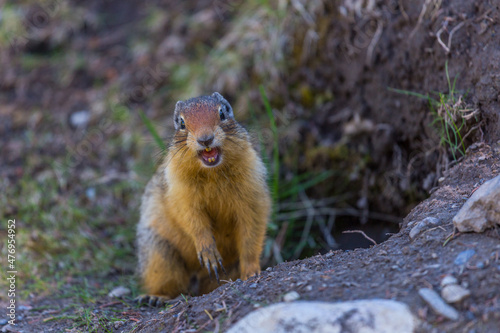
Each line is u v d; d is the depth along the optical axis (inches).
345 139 482.3
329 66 498.3
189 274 401.4
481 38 349.7
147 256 387.9
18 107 587.5
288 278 272.2
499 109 330.0
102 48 628.1
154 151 520.4
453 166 351.6
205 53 583.8
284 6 524.7
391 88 440.5
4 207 484.4
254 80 536.4
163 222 378.0
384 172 463.2
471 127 350.0
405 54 419.8
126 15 650.2
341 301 240.2
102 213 495.8
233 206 353.1
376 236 462.0
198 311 273.6
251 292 270.8
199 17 609.9
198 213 351.3
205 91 552.1
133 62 606.2
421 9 398.6
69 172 526.3
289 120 508.4
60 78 609.0
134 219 489.7
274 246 452.8
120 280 421.4
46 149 547.2
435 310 221.6
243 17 564.1
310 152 493.7
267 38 537.0
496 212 250.4
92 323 327.0
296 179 484.1
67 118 572.4
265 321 235.0
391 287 241.4
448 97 369.7
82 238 466.0
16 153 542.9
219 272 390.9
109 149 543.2
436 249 259.3
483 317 214.2
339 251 303.4
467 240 255.9
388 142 453.1
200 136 319.3
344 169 483.8
